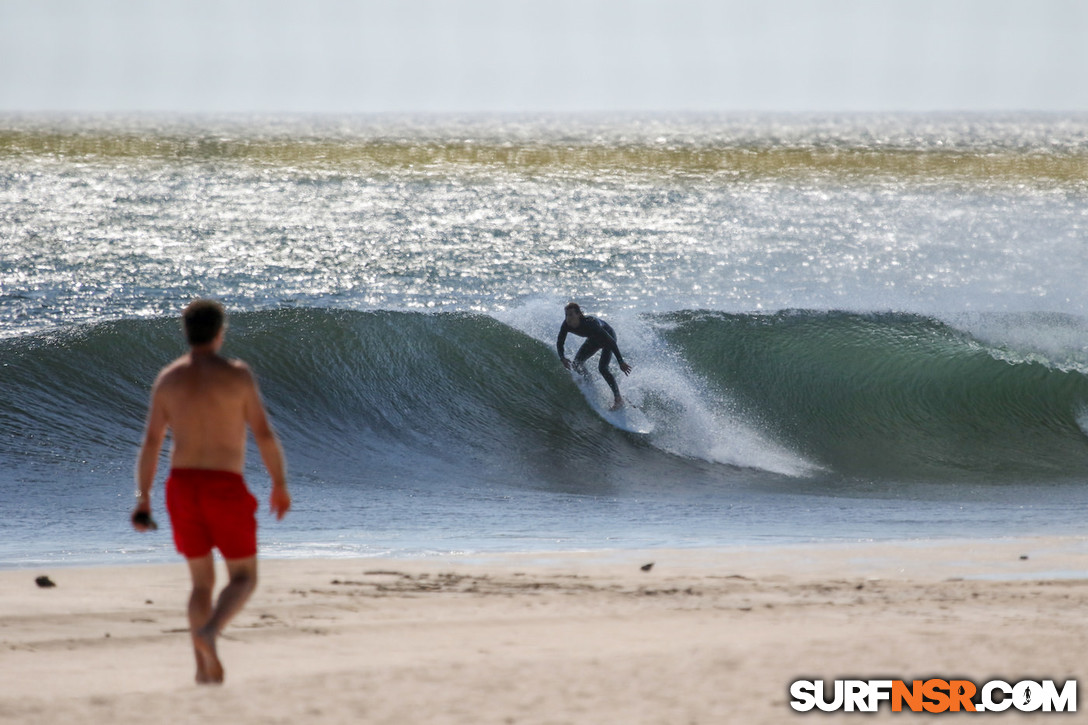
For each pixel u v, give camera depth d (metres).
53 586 24.53
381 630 20.20
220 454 16.64
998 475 51.03
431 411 52.16
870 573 27.62
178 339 51.56
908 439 55.34
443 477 45.78
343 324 55.78
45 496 37.31
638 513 40.19
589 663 15.34
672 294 87.25
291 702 13.19
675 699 13.22
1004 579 26.78
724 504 42.81
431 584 25.27
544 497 43.00
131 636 19.88
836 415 56.62
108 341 50.09
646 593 24.16
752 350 59.47
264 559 29.27
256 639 19.48
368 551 31.19
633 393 55.41
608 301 83.00
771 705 12.95
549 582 25.66
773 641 17.39
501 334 57.44
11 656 18.22
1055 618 20.67
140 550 30.72
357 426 50.22
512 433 51.56
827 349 60.06
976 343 61.28
